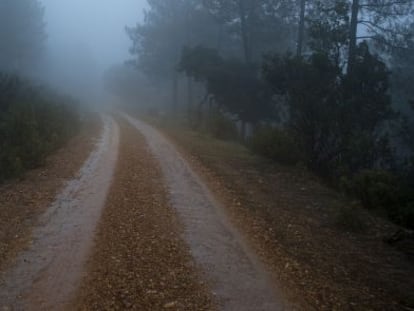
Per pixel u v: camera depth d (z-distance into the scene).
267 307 5.22
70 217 8.34
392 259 6.92
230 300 5.36
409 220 9.34
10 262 6.32
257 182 11.70
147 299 5.30
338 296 5.55
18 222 8.00
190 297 5.38
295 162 14.21
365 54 16.30
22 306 5.13
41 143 13.46
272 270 6.24
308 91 14.95
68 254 6.63
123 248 6.87
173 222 8.18
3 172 11.20
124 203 9.27
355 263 6.66
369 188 10.08
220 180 11.69
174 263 6.36
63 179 11.35
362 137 13.38
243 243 7.25
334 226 8.37
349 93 15.12
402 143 16.62
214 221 8.34
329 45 17.08
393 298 5.59
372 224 8.66
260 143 15.36
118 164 13.50
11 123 14.47
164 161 14.22
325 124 14.16
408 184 12.25
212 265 6.35
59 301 5.26
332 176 13.29
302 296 5.52
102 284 5.67
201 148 17.59
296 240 7.50
